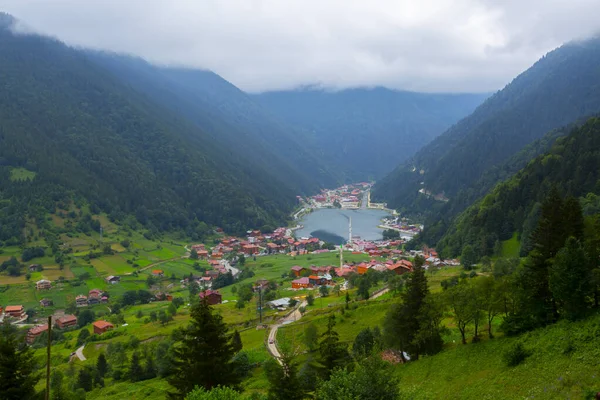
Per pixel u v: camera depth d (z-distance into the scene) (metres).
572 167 181.25
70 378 105.81
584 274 54.44
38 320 176.62
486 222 186.75
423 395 48.91
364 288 135.25
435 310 68.12
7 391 53.41
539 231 64.38
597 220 64.75
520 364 51.38
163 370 98.38
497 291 64.19
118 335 146.25
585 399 38.06
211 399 41.22
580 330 50.75
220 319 54.56
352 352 75.38
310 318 123.81
